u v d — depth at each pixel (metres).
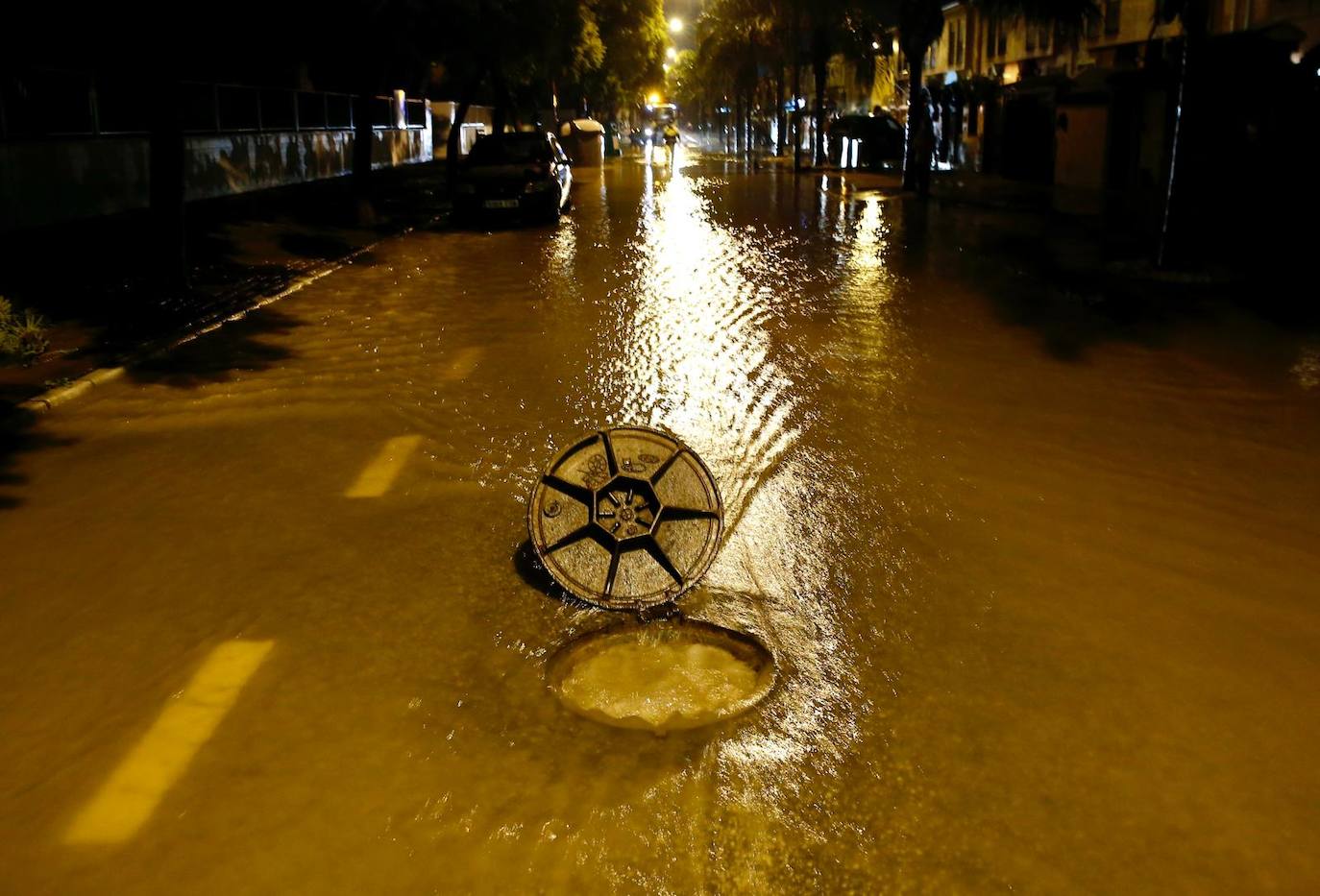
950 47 49.84
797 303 12.24
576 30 34.22
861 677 4.14
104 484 6.35
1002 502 6.01
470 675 4.16
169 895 2.98
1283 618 4.64
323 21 19.69
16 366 8.95
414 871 3.07
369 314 11.77
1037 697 4.00
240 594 4.87
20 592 4.92
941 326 10.89
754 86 60.16
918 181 27.48
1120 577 5.05
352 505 5.99
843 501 6.02
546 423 7.55
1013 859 3.11
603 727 3.80
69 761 3.62
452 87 54.84
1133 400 8.11
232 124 24.34
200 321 10.92
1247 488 6.24
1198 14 13.23
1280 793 3.43
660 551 4.84
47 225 15.70
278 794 3.42
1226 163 18.38
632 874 3.05
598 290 13.30
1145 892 2.99
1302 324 10.85
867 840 3.19
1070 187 30.11
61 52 17.39
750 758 3.61
